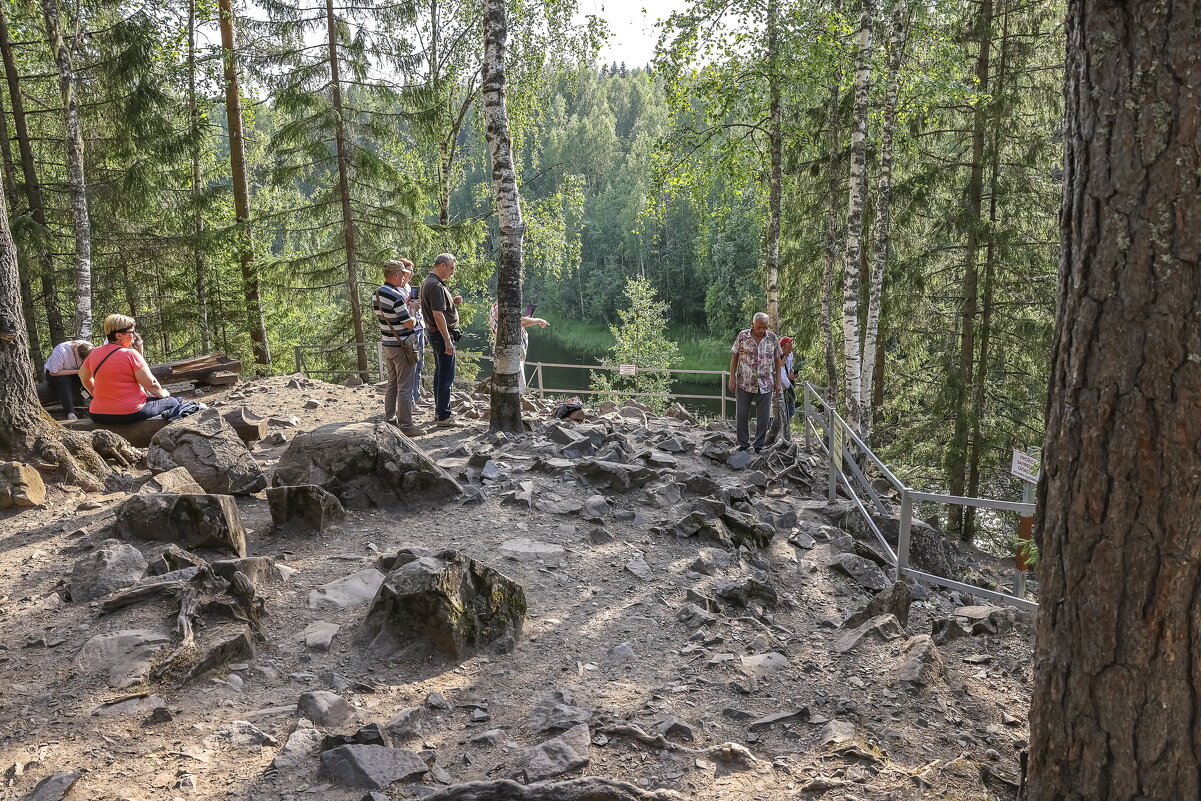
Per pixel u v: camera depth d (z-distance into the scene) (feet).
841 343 60.18
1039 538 8.31
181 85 50.60
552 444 26.58
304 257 53.72
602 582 17.94
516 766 11.00
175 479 18.99
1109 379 7.32
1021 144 48.39
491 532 19.77
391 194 53.62
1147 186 7.00
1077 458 7.64
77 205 42.78
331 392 36.88
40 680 12.42
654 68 43.73
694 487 23.93
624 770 11.05
